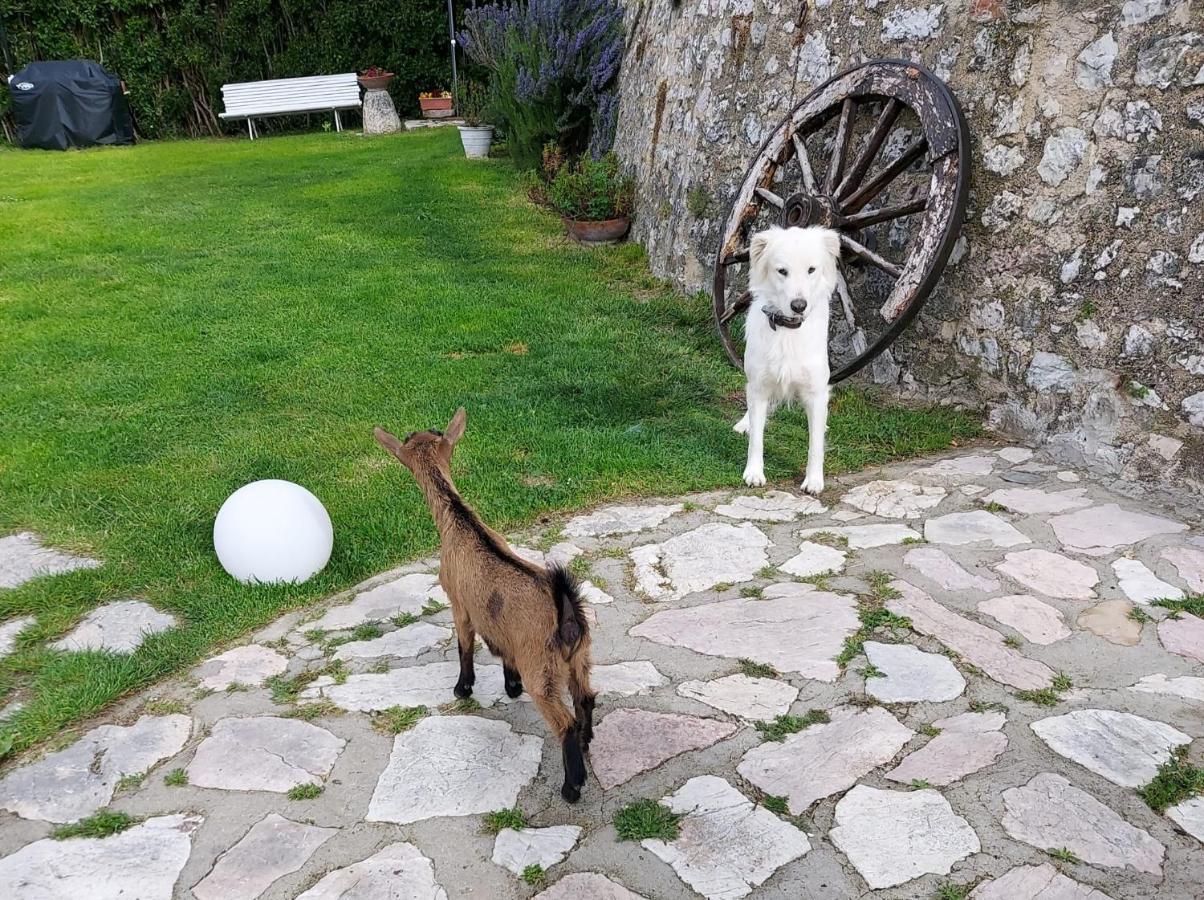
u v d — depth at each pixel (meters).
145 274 9.88
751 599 3.96
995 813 2.70
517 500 4.92
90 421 6.14
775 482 5.20
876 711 3.19
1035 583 3.96
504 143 16.84
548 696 2.73
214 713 3.35
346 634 3.86
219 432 5.95
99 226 12.06
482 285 9.35
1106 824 2.64
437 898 2.49
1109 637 3.56
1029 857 2.54
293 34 22.81
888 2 6.25
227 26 22.19
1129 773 2.85
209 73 22.41
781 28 7.41
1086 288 4.98
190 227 12.04
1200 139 4.41
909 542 4.39
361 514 4.84
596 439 5.68
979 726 3.08
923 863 2.53
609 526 4.72
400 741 3.16
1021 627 3.66
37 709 3.37
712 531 4.62
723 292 7.10
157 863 2.65
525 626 2.78
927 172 5.84
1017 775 2.85
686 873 2.54
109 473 5.36
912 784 2.83
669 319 8.16
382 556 4.46
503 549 3.00
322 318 8.36
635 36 11.56
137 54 21.88
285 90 21.92
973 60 5.59
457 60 23.28
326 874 2.59
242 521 4.12
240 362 7.25
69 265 10.20
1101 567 4.05
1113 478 4.88
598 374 6.88
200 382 6.81
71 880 2.59
